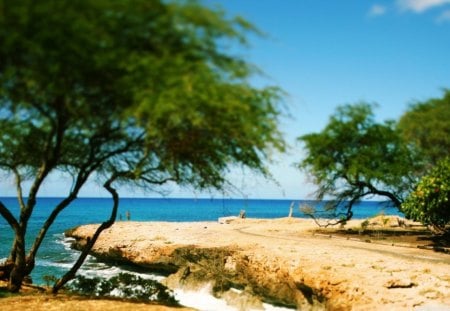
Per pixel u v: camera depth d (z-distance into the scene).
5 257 32.59
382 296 13.27
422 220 22.25
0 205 12.03
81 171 11.93
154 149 10.80
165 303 12.44
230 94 8.10
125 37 7.75
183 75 7.53
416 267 16.58
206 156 11.19
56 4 6.71
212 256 22.48
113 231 37.31
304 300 16.86
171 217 94.75
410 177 29.22
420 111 29.48
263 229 36.81
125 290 14.72
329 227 38.06
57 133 10.38
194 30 7.64
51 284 21.92
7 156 12.82
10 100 8.62
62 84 8.05
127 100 8.82
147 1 7.35
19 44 7.17
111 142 11.12
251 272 19.98
